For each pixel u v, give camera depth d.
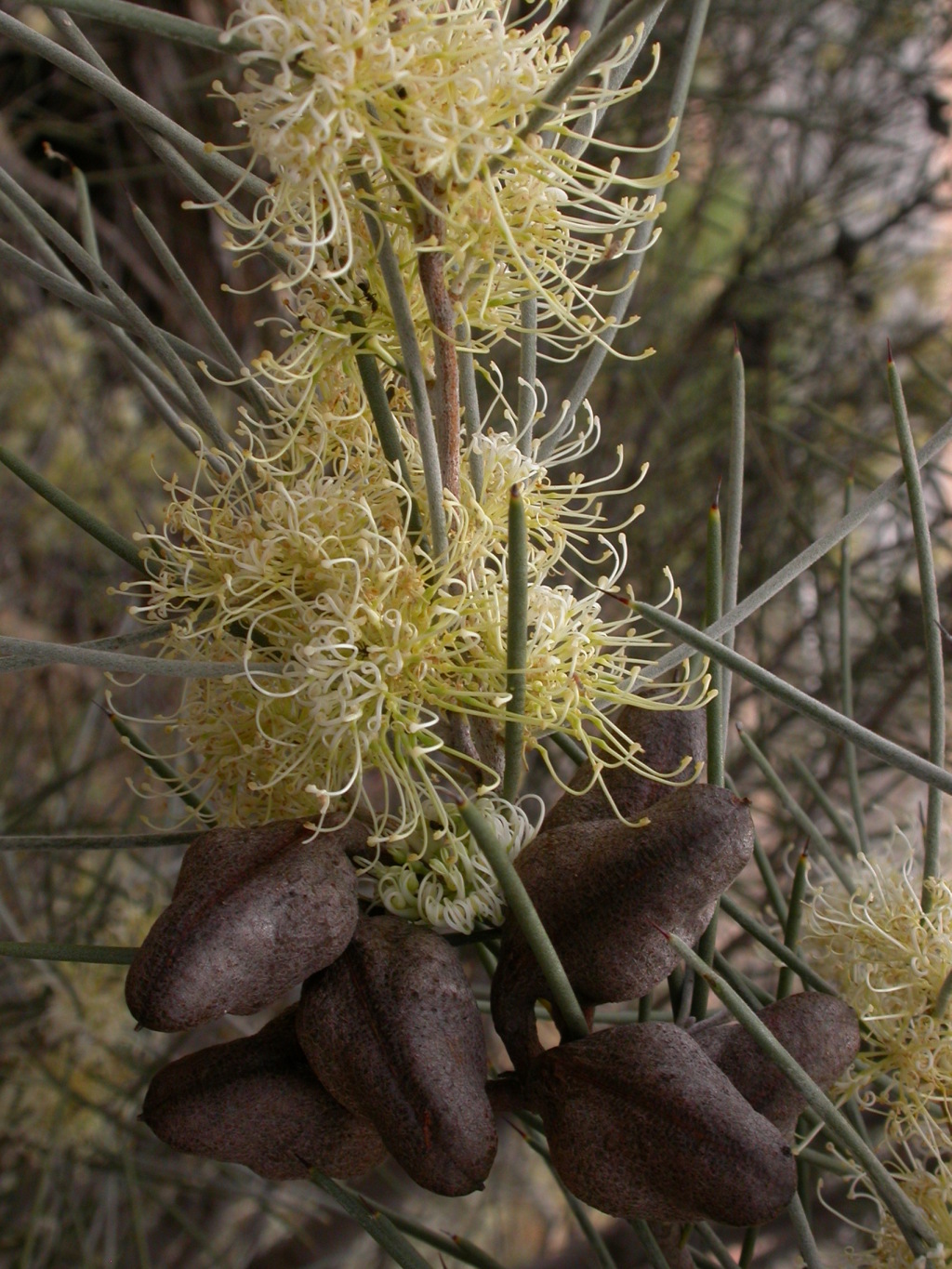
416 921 0.12
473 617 0.13
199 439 0.14
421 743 0.13
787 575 0.13
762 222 0.42
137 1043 0.27
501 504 0.13
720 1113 0.11
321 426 0.13
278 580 0.12
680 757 0.13
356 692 0.12
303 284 0.13
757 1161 0.10
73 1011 0.26
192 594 0.13
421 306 0.12
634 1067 0.11
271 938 0.11
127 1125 0.26
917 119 0.40
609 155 0.35
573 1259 0.33
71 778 0.27
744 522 0.34
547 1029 0.26
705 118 0.39
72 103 0.48
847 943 0.15
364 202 0.12
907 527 0.30
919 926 0.14
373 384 0.12
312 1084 0.12
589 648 0.13
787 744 0.33
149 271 0.45
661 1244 0.14
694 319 0.41
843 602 0.17
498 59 0.11
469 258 0.12
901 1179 0.14
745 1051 0.12
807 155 0.40
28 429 0.47
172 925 0.11
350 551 0.12
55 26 0.14
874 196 0.42
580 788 0.13
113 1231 0.27
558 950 0.12
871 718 0.30
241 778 0.14
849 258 0.40
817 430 0.37
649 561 0.35
